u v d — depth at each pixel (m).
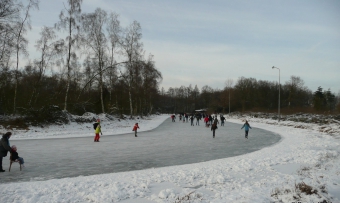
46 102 31.66
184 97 144.38
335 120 35.00
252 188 7.35
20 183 8.18
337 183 7.57
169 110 148.00
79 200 6.51
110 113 42.19
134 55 42.31
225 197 6.56
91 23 34.94
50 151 15.20
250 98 93.00
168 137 23.52
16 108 28.59
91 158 13.18
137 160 12.80
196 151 15.70
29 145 17.55
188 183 8.14
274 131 30.00
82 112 37.03
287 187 6.88
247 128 22.91
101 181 8.28
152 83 57.44
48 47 31.19
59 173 10.05
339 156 12.81
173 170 10.12
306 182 7.30
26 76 33.09
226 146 17.86
